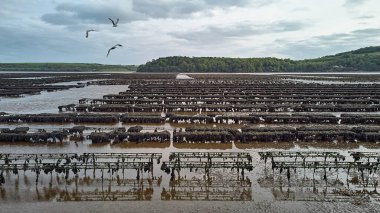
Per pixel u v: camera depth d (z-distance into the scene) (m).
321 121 62.97
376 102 84.31
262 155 38.91
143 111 76.06
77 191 31.89
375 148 47.22
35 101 93.81
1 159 37.16
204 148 46.56
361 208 28.94
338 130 52.09
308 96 94.44
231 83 153.62
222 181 34.25
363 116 63.59
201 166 35.59
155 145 47.94
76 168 34.31
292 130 51.97
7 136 49.31
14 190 32.06
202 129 52.06
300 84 140.38
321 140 50.62
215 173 36.28
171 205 29.23
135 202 29.77
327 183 33.97
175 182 33.88
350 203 29.81
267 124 62.53
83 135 53.19
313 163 36.59
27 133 50.50
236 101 85.62
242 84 143.50
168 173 35.78
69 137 52.34
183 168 37.12
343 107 76.06
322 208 28.88
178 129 58.50
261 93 104.31
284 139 50.09
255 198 30.62
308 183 33.94
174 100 87.75
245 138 49.53
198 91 112.12
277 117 63.38
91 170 37.00
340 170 37.44
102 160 40.72
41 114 66.31
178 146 47.47
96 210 28.38
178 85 137.38
